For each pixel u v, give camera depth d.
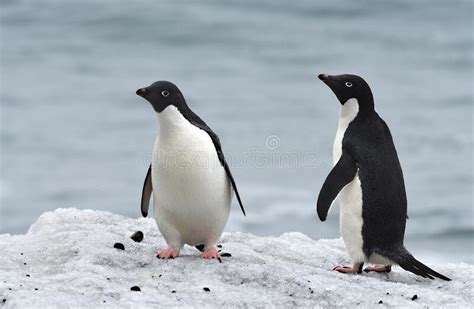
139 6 132.75
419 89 80.75
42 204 39.00
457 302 10.89
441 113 66.12
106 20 122.88
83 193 40.91
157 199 12.04
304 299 10.80
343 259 13.67
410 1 137.00
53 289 10.58
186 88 83.00
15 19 126.38
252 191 37.03
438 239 31.16
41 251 12.52
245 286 11.19
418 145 52.22
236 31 117.94
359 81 12.46
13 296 10.18
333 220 32.47
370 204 11.95
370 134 12.30
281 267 11.79
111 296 10.44
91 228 14.05
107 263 11.85
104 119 64.69
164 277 11.41
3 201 39.59
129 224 14.69
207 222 12.01
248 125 60.88
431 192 39.53
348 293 10.91
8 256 12.31
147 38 114.44
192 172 11.58
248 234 14.66
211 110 69.06
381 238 12.03
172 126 11.56
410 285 11.76
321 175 40.59
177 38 113.94
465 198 38.09
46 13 130.25
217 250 12.42
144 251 12.63
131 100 74.69
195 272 11.55
